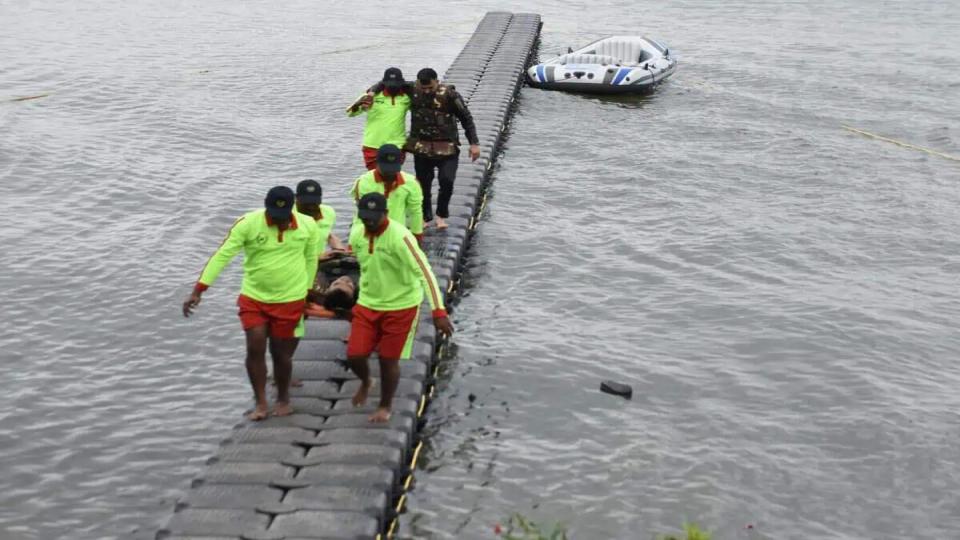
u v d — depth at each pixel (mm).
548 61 28859
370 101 13961
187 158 20734
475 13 39375
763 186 20547
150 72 27578
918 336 14062
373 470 9109
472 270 15789
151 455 10789
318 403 10281
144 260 15586
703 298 15078
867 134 24500
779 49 33594
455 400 11969
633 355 13273
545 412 11797
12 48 29672
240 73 28000
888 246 17547
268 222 9188
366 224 9109
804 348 13570
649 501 10172
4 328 13367
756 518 10000
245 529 8242
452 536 9453
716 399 12258
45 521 9688
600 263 16281
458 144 14641
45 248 15867
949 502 10391
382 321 9555
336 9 39062
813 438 11484
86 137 21531
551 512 9914
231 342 13258
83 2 37500
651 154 22359
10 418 11352
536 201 19125
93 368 12539
